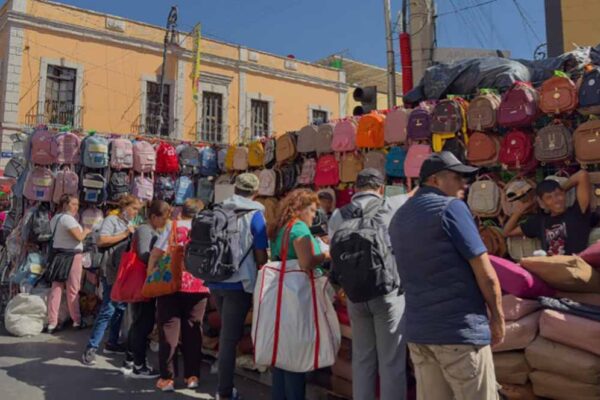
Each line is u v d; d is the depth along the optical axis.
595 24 9.23
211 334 4.75
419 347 2.29
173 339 4.20
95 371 4.73
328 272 3.60
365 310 2.99
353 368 3.08
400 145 5.45
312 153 6.57
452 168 2.35
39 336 6.09
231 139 24.23
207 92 23.97
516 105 4.37
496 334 2.22
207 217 3.66
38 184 6.98
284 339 3.22
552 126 4.21
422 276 2.22
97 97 20.72
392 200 3.11
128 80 21.56
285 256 3.40
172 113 22.67
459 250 2.15
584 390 2.56
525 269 3.04
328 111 27.92
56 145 7.06
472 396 2.11
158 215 4.53
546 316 2.77
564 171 4.31
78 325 6.41
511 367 2.82
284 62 26.44
